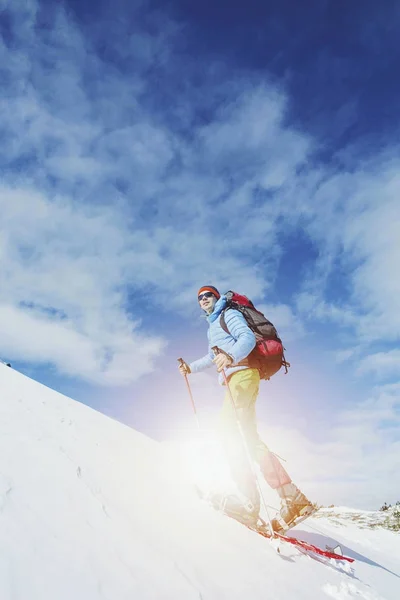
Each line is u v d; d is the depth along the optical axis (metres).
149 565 1.75
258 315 3.83
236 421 3.37
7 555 1.38
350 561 3.27
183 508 2.67
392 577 4.03
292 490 3.34
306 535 4.55
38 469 2.06
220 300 3.88
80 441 2.76
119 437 3.41
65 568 1.46
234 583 2.02
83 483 2.15
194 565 1.97
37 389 3.49
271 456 3.50
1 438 2.24
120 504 2.16
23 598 1.23
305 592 2.41
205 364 4.06
